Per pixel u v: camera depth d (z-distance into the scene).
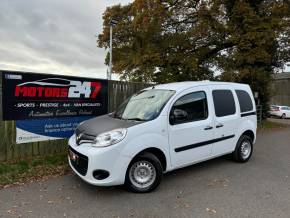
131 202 4.72
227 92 6.95
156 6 18.42
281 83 45.34
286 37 18.77
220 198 4.93
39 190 5.18
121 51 23.59
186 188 5.40
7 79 6.52
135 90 9.43
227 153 6.87
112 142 4.79
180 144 5.62
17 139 6.79
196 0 18.16
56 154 7.36
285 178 6.11
